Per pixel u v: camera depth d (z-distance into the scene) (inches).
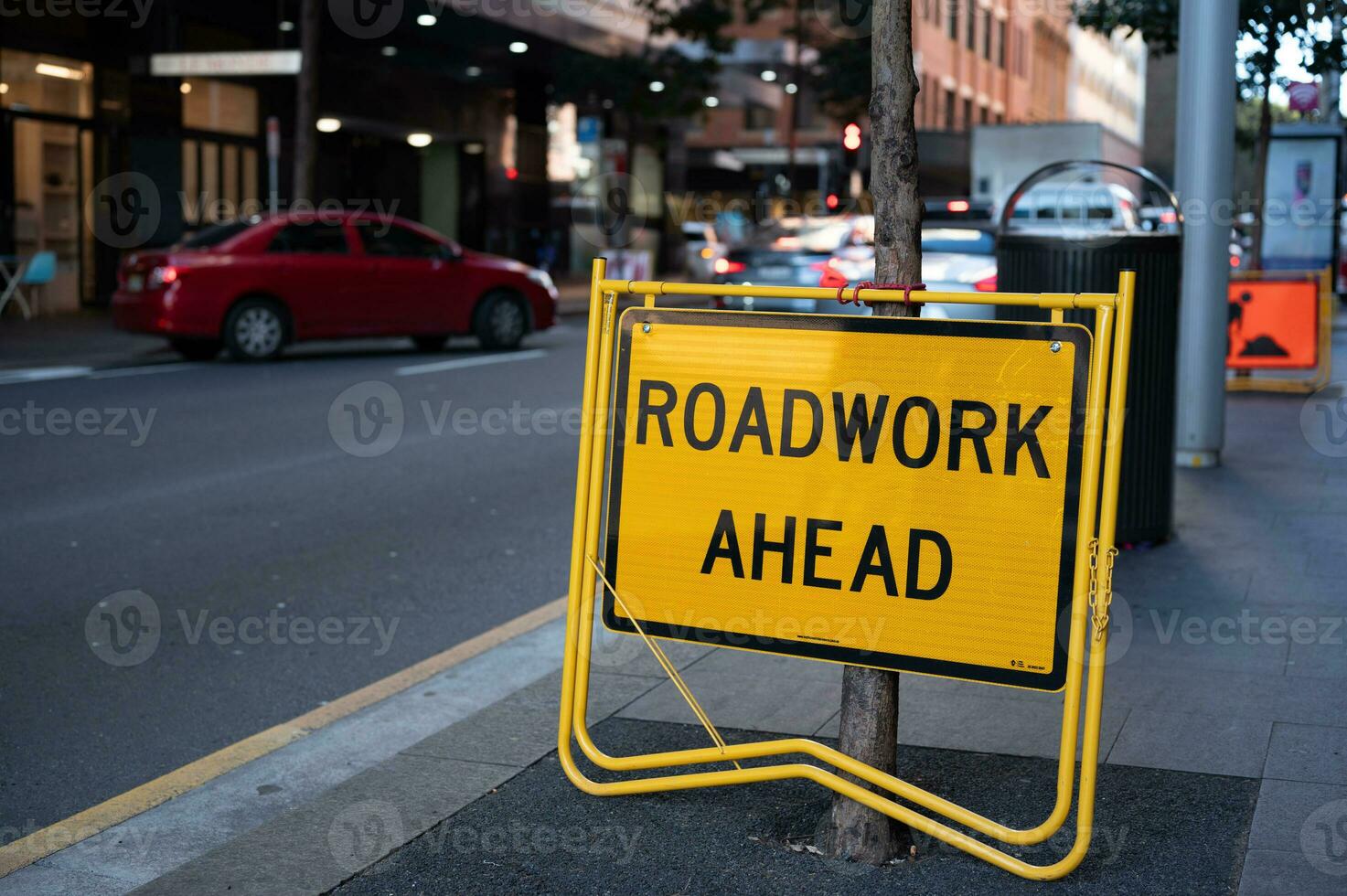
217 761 181.2
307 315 634.8
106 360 631.8
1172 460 277.9
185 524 315.3
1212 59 338.3
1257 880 131.1
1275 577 251.0
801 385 139.9
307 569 279.1
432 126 1285.7
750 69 1683.1
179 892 135.0
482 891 134.5
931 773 161.3
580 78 1315.2
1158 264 268.2
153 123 943.0
